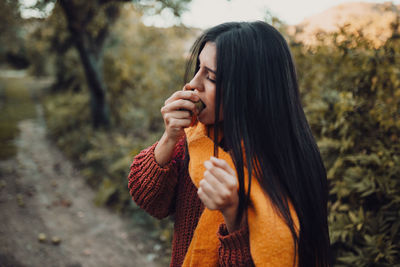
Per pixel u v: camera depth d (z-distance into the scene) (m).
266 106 0.67
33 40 10.81
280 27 2.49
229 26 0.72
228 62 0.67
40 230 3.41
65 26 6.71
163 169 0.79
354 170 1.58
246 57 0.67
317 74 2.30
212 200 0.58
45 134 8.02
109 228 3.48
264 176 0.66
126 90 6.62
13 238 3.18
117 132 5.69
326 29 2.12
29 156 6.21
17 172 5.21
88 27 5.95
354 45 1.78
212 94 0.69
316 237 0.74
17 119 9.87
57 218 3.70
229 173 0.59
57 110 9.12
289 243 0.60
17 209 3.86
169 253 2.91
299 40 2.41
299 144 0.72
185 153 0.81
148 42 7.77
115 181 4.14
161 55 7.10
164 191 0.84
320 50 2.09
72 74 11.50
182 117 0.73
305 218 0.70
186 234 0.83
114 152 4.64
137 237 3.26
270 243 0.59
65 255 2.98
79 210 3.91
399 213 1.41
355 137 1.67
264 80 0.67
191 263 0.71
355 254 1.57
